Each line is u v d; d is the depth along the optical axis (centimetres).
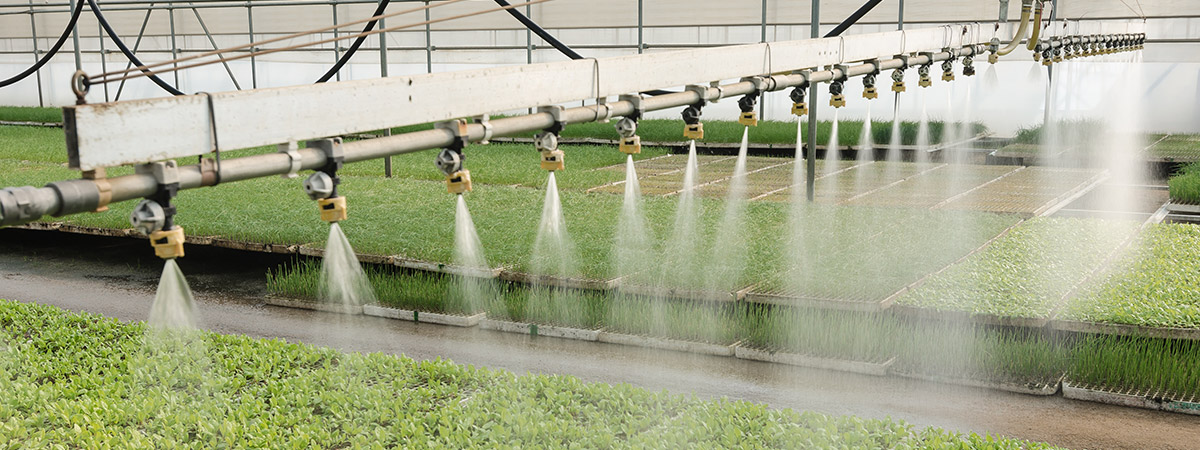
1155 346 912
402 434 736
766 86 812
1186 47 2484
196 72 3556
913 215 1502
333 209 489
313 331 1122
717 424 741
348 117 491
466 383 869
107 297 1297
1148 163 2114
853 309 1041
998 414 843
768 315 1082
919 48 1145
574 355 1018
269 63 3475
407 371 888
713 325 1038
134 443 704
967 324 999
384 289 1203
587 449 708
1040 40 1533
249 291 1307
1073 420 829
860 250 1276
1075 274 1147
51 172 2088
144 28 3256
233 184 1922
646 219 1495
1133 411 847
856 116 2980
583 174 1992
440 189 1827
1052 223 1466
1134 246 1309
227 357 923
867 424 743
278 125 462
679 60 712
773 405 870
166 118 419
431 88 529
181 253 439
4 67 4053
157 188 425
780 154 2458
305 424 752
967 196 1702
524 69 584
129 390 842
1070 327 964
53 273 1428
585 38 3033
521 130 589
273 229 1447
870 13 2588
